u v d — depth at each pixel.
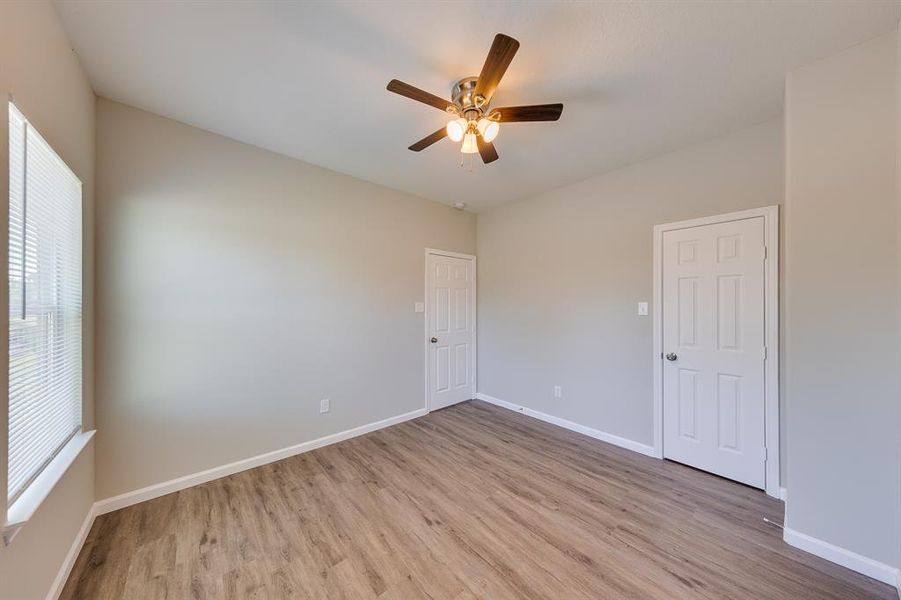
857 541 1.64
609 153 2.80
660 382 2.85
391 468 2.67
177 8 1.44
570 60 1.73
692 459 2.68
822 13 1.45
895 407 1.56
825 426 1.72
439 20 1.50
